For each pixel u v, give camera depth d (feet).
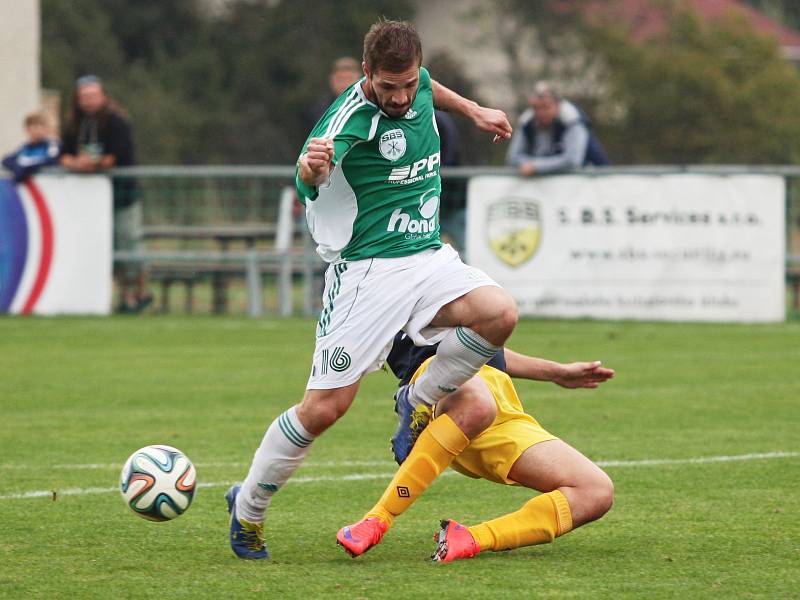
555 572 46.98
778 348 123.54
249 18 488.02
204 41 483.92
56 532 54.54
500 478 50.52
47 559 49.70
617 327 138.41
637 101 440.86
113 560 49.60
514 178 143.23
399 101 47.70
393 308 49.14
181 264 161.79
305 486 64.95
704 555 49.93
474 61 495.00
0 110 209.36
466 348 48.32
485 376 51.60
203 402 94.32
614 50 453.17
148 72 471.21
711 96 436.76
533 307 144.05
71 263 149.28
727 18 453.99
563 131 142.92
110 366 113.50
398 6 491.31
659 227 141.49
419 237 50.21
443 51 468.75
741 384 102.06
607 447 75.66
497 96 480.23
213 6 504.84
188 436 80.23
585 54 460.96
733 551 50.52
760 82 438.81
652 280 142.00
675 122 438.81
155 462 49.47
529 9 470.39
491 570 47.34
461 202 145.59
